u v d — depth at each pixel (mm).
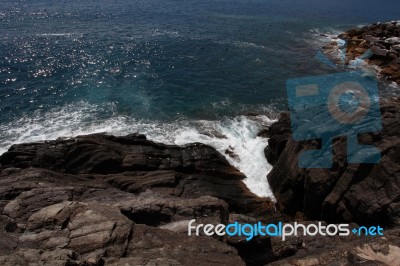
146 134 26688
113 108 30531
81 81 35250
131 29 55438
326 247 14398
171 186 19531
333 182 17406
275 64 43500
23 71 36438
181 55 44812
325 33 62344
